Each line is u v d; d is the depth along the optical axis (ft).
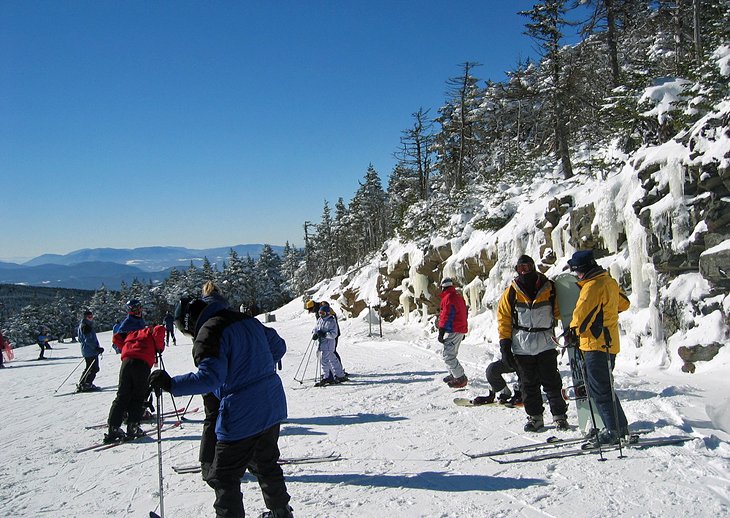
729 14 32.40
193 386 11.23
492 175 69.41
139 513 14.69
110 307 281.13
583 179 44.42
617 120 39.09
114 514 14.75
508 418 21.39
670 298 27.45
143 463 19.77
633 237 30.86
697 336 25.36
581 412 17.47
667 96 34.22
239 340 11.93
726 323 24.63
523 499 13.12
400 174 180.45
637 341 29.86
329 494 14.71
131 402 23.67
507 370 23.17
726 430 16.02
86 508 15.44
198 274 270.46
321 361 34.91
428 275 66.49
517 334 19.10
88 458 21.21
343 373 35.22
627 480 13.47
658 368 27.17
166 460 19.89
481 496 13.58
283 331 99.40
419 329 69.36
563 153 51.70
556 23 52.29
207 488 16.22
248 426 11.71
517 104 102.99
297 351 61.05
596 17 52.16
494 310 47.09
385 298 84.07
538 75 57.36
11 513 15.47
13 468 20.44
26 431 27.78
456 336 28.12
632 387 22.70
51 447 23.65
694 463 13.85
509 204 53.88
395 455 17.79
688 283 27.07
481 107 114.32
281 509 12.55
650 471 13.83
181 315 12.67
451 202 69.21
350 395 29.94
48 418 31.24
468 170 111.34
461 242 59.47
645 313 30.01
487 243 51.52
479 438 18.94
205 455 14.16
